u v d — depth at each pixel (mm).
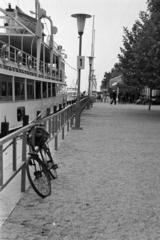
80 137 13500
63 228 4727
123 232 4645
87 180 7203
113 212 5371
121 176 7598
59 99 33781
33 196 6008
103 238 4445
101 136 13992
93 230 4688
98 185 6848
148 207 5629
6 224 4805
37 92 23625
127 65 30812
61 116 11773
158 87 25484
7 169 5672
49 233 4555
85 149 10852
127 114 27422
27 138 6121
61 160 9109
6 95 16266
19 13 24562
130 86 31141
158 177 7582
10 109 16547
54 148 10742
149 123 20125
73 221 4977
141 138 13797
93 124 18812
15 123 17250
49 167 6828
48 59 32031
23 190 6156
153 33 22062
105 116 24828
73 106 17391
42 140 6660
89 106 35656
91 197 6082
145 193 6379
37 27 21609
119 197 6117
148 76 24656
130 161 9227
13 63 17469
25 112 19109
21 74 18234
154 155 10203
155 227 4828
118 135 14484
